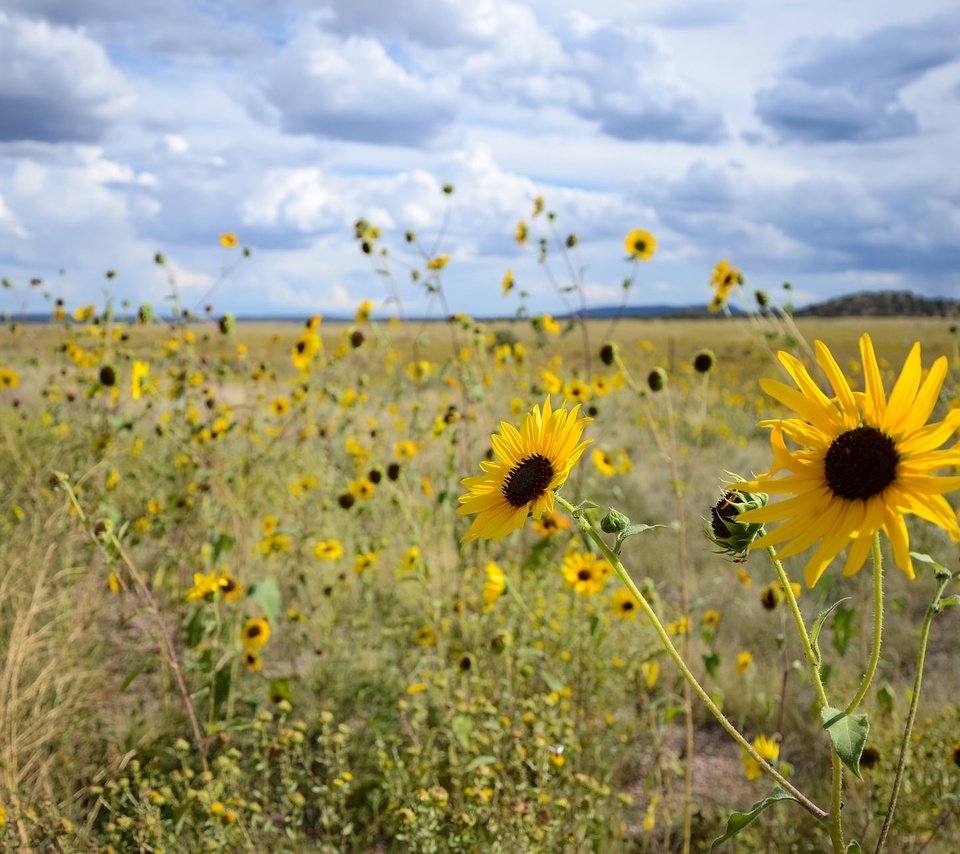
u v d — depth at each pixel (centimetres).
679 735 472
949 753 345
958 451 131
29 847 316
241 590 460
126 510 599
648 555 733
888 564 639
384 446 757
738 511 154
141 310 562
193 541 562
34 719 379
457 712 384
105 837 340
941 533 562
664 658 498
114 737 427
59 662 416
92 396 577
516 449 197
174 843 326
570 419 189
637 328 5525
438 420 599
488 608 467
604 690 466
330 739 364
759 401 1516
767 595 377
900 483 134
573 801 351
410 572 517
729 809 394
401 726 459
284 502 683
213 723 407
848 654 520
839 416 146
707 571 695
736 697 493
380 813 391
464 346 651
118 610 568
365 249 634
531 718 370
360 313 677
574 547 541
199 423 581
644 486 901
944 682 486
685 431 1088
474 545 584
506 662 424
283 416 761
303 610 564
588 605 480
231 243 585
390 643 539
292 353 653
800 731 462
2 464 646
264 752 382
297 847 347
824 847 355
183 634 504
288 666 531
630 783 433
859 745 130
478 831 327
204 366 604
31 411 846
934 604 157
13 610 444
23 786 357
